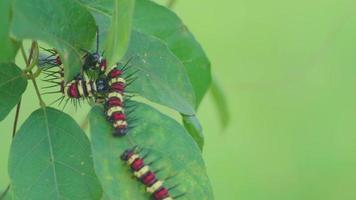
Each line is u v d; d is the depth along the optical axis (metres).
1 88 0.52
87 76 0.52
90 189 0.51
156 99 0.52
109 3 0.53
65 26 0.48
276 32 1.16
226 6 1.16
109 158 0.51
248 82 1.11
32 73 0.53
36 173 0.51
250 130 1.16
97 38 0.52
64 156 0.51
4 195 0.61
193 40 0.58
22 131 0.51
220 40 1.15
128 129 0.52
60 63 0.53
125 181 0.51
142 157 0.51
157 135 0.52
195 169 0.52
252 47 1.15
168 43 0.58
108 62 0.46
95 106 0.52
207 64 0.59
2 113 0.52
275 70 1.14
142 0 0.56
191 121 0.58
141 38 0.54
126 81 0.52
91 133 0.51
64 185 0.51
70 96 0.52
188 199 0.52
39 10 0.47
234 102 1.15
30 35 0.45
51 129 0.52
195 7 1.14
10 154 0.51
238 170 1.15
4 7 0.46
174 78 0.53
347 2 0.83
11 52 0.47
